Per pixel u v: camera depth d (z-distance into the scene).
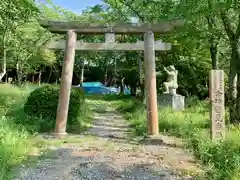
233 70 11.66
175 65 22.95
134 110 18.91
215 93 8.86
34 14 13.44
